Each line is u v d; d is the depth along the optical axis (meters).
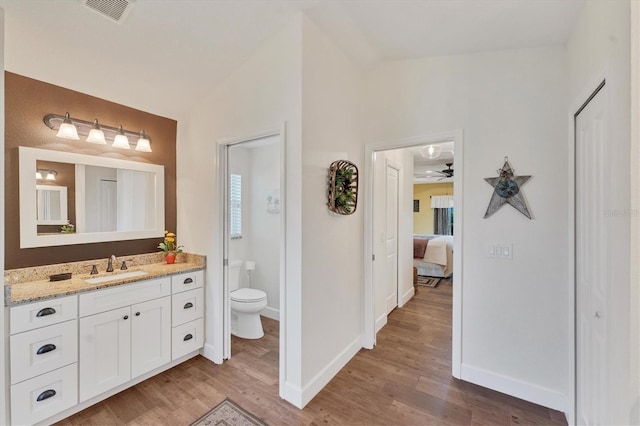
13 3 1.57
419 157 5.57
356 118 2.71
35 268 2.07
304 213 2.04
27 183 2.05
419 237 7.42
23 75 2.03
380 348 2.85
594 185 1.46
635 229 0.71
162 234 2.82
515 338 2.10
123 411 1.94
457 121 2.31
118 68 2.19
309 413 1.93
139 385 2.23
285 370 2.08
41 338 1.73
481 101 2.21
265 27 2.04
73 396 1.86
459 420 1.87
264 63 2.22
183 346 2.51
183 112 2.83
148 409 1.96
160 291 2.34
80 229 2.32
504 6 1.69
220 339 2.59
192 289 2.57
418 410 1.96
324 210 2.27
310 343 2.10
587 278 1.59
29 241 2.06
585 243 1.62
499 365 2.16
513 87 2.10
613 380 1.12
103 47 1.97
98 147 2.41
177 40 2.03
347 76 2.56
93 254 2.40
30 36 1.79
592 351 1.51
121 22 1.79
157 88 2.47
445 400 2.06
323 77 2.24
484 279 2.20
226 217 2.66
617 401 1.07
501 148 2.13
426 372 2.42
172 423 1.83
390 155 3.64
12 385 1.63
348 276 2.63
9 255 1.99
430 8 1.80
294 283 2.05
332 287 2.38
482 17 1.82
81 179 2.33
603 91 1.33
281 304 2.10
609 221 1.17
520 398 2.08
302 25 1.99
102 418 1.87
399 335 3.15
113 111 2.51
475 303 2.24
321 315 2.23
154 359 2.30
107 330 2.02
